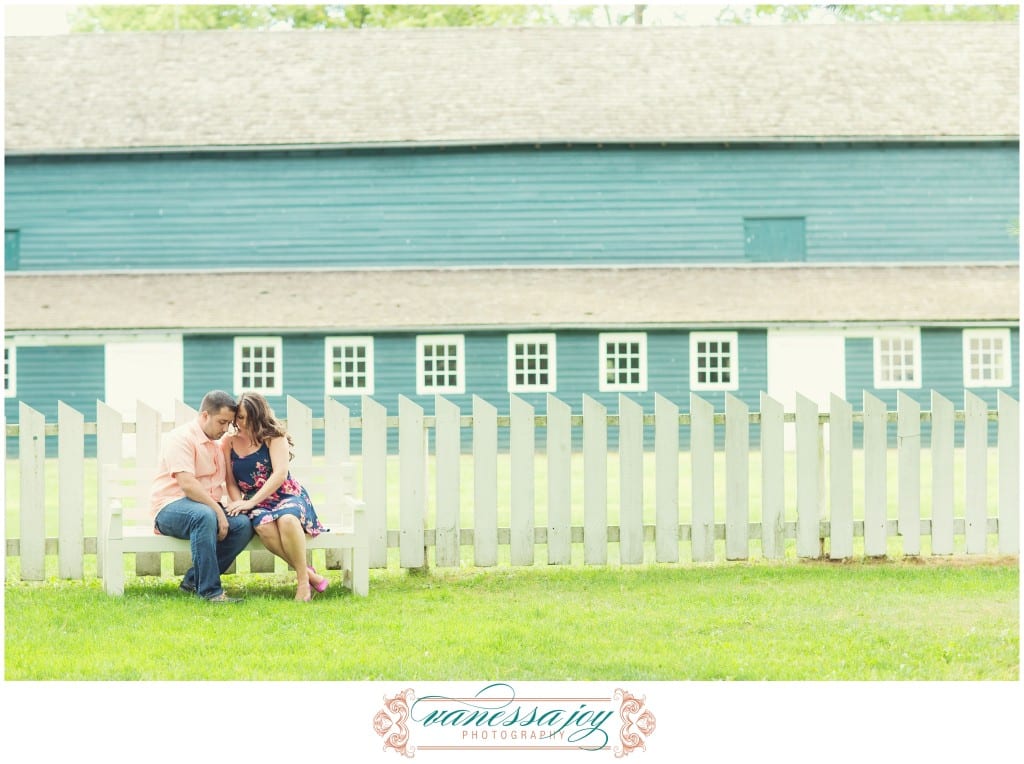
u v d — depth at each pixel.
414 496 9.51
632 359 28.70
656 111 30.16
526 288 28.52
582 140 29.23
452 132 29.52
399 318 27.52
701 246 29.48
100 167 29.69
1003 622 7.81
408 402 9.45
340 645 7.22
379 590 8.94
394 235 29.67
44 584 9.11
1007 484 10.02
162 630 7.54
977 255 29.53
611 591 8.86
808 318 27.30
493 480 9.54
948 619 7.91
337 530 8.73
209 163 29.78
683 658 6.95
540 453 26.19
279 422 8.64
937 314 27.36
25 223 29.61
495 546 9.54
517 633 7.51
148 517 8.96
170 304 28.06
